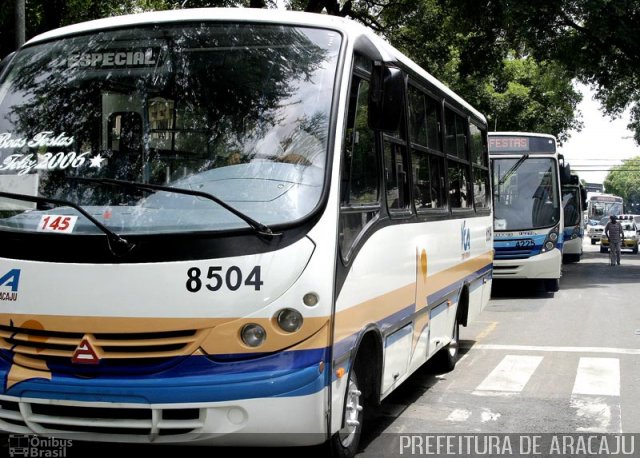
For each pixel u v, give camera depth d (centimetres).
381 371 582
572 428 675
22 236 477
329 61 518
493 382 871
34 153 515
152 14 554
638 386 846
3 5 1759
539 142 1823
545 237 1777
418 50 2834
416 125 719
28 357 471
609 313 1480
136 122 512
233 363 447
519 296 1797
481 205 1090
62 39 561
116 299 457
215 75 517
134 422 456
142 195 481
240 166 486
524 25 2470
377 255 569
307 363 452
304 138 493
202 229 458
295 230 460
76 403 458
